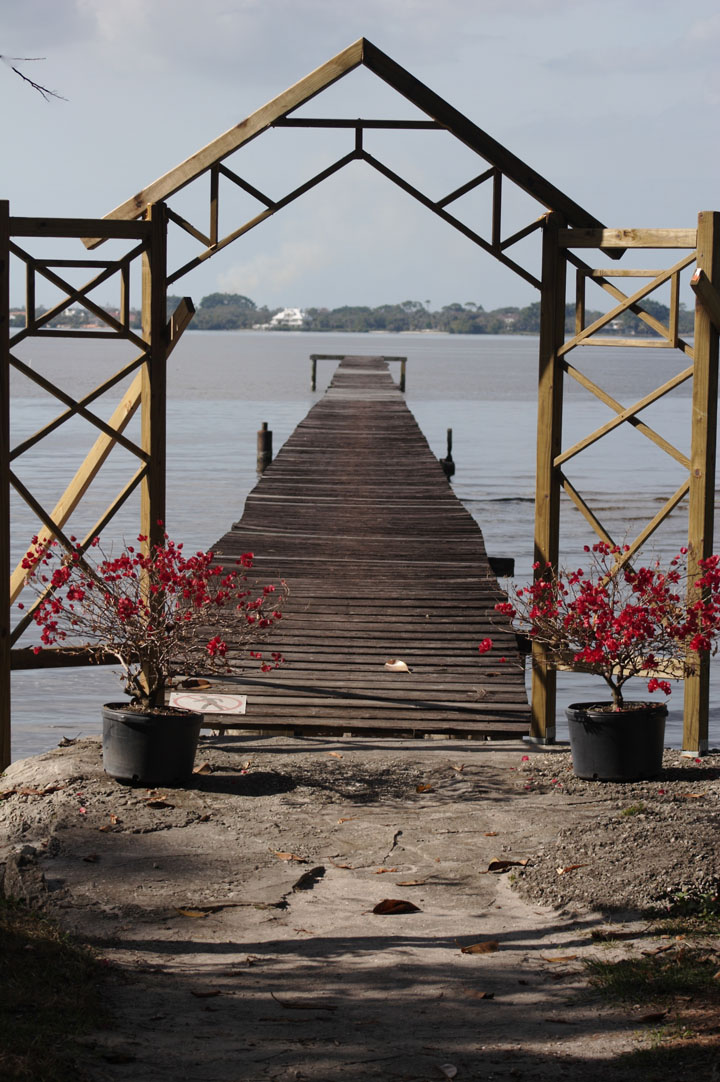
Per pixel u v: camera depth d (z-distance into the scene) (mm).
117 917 4543
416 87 7191
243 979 3980
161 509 7379
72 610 6801
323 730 7414
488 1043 3449
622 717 6293
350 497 15719
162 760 6152
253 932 4445
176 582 6543
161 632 6539
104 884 4863
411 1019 3645
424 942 4355
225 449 35719
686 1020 3578
